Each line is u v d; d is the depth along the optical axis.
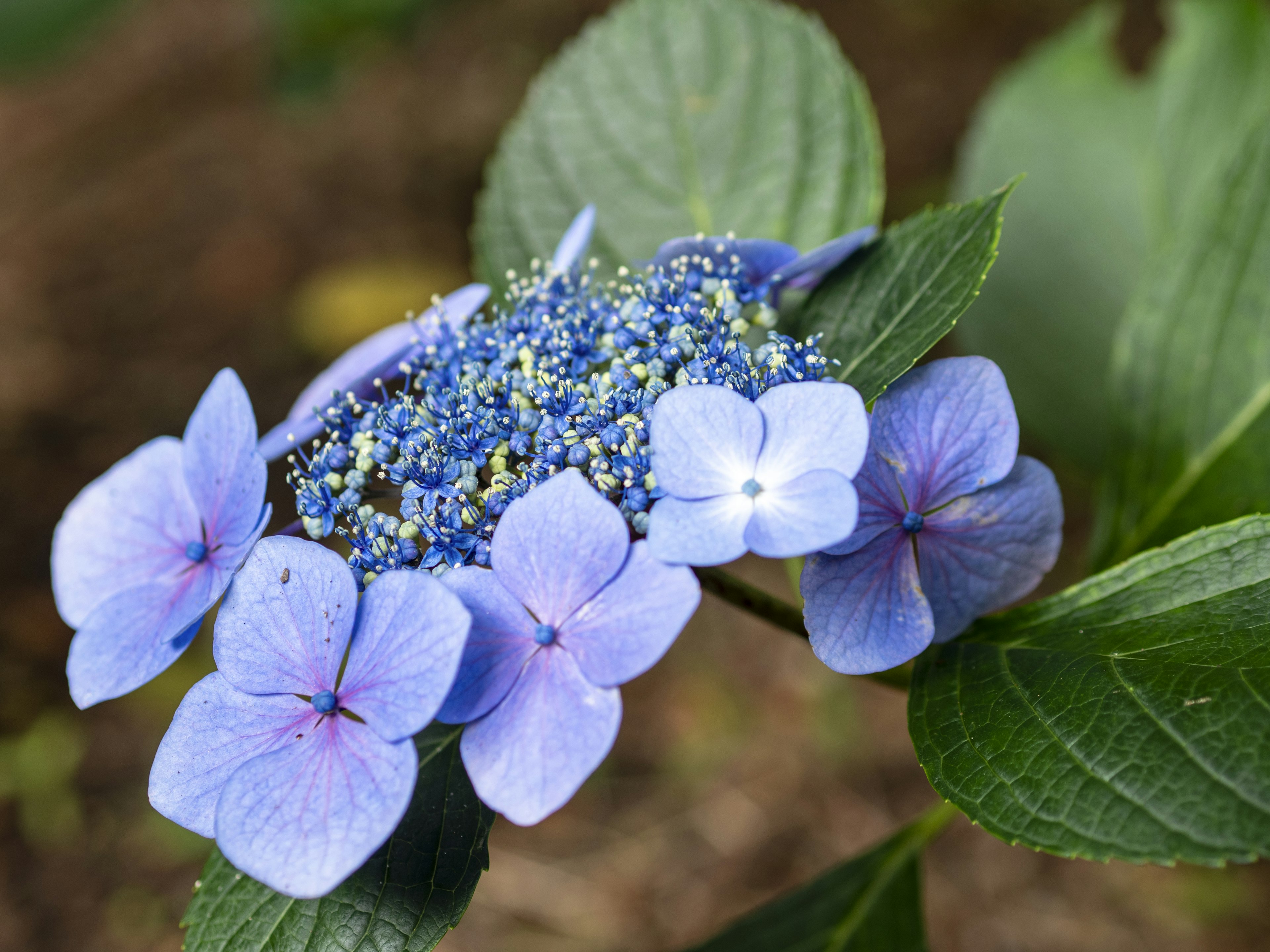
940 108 0.80
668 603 0.21
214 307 0.79
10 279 0.83
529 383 0.24
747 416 0.22
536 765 0.21
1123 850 0.21
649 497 0.22
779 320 0.28
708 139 0.33
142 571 0.26
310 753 0.21
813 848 0.58
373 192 0.86
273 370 0.75
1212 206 0.30
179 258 0.83
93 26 0.54
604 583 0.21
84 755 0.61
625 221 0.33
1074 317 0.38
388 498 0.25
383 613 0.21
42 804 0.59
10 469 0.71
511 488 0.23
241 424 0.24
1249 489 0.30
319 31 0.55
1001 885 0.56
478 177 0.85
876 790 0.60
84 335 0.79
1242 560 0.23
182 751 0.22
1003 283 0.38
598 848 0.60
